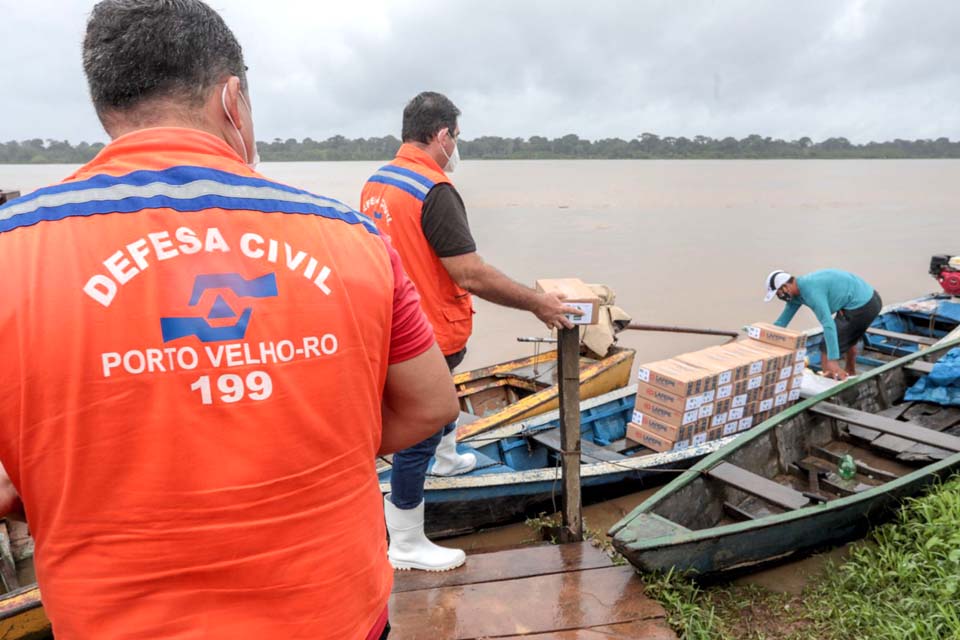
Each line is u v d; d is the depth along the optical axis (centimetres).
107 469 93
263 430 99
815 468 479
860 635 337
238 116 120
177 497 96
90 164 105
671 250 2358
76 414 91
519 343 1250
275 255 103
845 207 4441
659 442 549
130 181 100
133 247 95
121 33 107
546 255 2239
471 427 541
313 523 106
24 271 91
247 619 102
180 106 111
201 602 100
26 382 90
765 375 576
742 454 459
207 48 112
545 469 479
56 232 94
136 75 108
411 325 124
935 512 402
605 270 1984
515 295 324
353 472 112
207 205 101
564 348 362
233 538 99
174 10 110
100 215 96
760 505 452
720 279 1847
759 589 379
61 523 96
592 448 539
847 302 717
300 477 103
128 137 105
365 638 117
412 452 320
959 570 356
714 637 326
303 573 105
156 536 96
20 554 441
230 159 110
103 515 95
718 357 577
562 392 369
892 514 425
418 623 307
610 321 727
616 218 3556
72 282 92
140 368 93
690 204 4634
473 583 336
